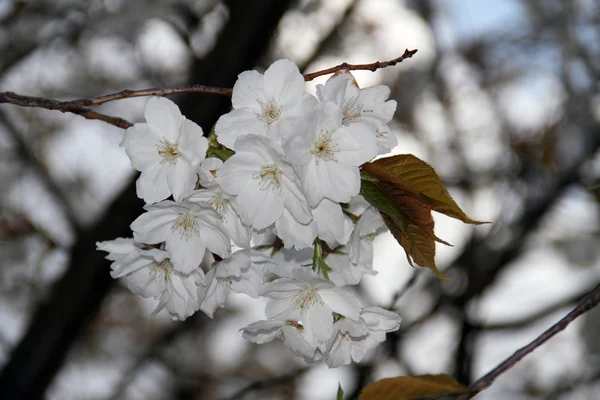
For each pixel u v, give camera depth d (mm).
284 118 803
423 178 789
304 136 789
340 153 795
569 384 1845
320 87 806
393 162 795
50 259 1664
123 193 1350
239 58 1296
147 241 823
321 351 833
